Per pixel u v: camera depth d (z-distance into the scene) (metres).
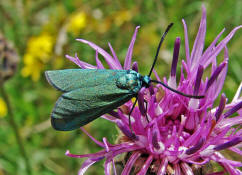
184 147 0.09
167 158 0.09
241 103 0.09
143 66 0.12
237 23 0.15
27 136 0.15
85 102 0.09
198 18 0.15
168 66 0.13
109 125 0.14
